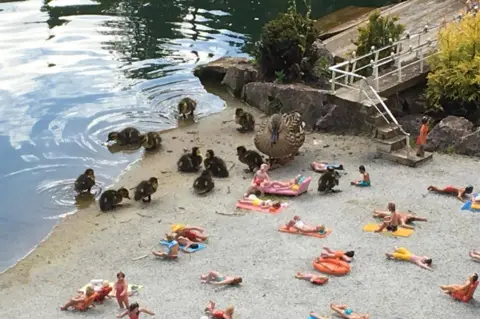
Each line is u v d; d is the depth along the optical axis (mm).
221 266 20203
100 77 35250
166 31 41531
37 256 21859
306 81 31984
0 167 27297
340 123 28828
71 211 24391
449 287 18234
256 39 40281
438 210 22453
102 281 19438
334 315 17703
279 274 19609
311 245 20969
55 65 36406
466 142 26203
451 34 28875
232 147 28688
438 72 28172
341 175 25234
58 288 20016
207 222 22719
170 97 33469
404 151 26250
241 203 23719
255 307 18203
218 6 46438
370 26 31281
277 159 26547
